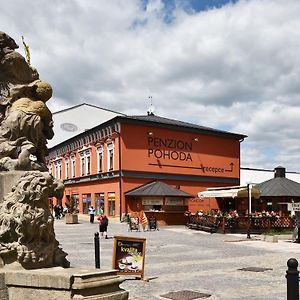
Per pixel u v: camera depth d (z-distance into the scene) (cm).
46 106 779
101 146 4278
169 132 4200
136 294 927
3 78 768
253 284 1050
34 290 595
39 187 650
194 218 3192
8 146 722
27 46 817
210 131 4462
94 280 597
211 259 1523
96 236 1112
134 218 3219
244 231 2877
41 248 648
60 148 5503
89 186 4559
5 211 641
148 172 4019
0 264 627
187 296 909
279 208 3603
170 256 1598
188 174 4294
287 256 1628
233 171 4653
